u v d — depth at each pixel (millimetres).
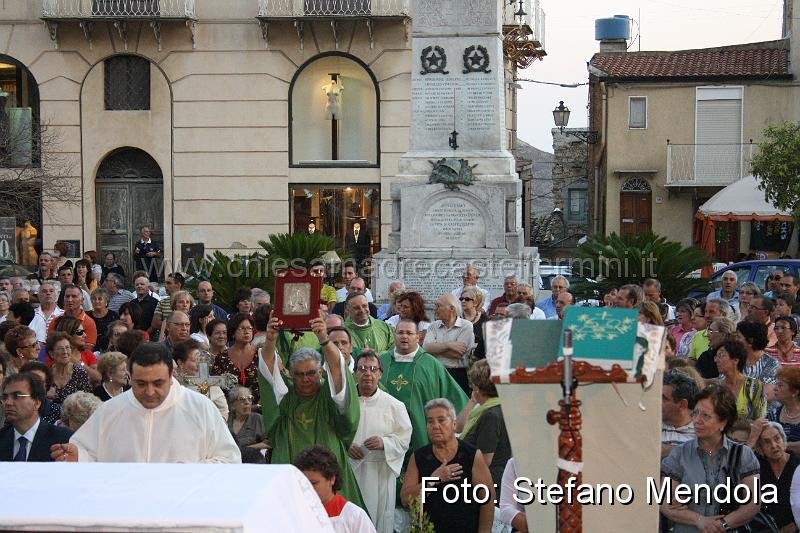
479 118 19688
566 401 5254
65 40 31703
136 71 31938
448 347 12664
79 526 3969
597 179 41594
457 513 7891
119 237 32406
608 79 36938
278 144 31719
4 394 8125
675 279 19922
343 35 31344
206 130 31812
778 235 35031
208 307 13375
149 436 7270
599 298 20062
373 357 9328
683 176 36625
